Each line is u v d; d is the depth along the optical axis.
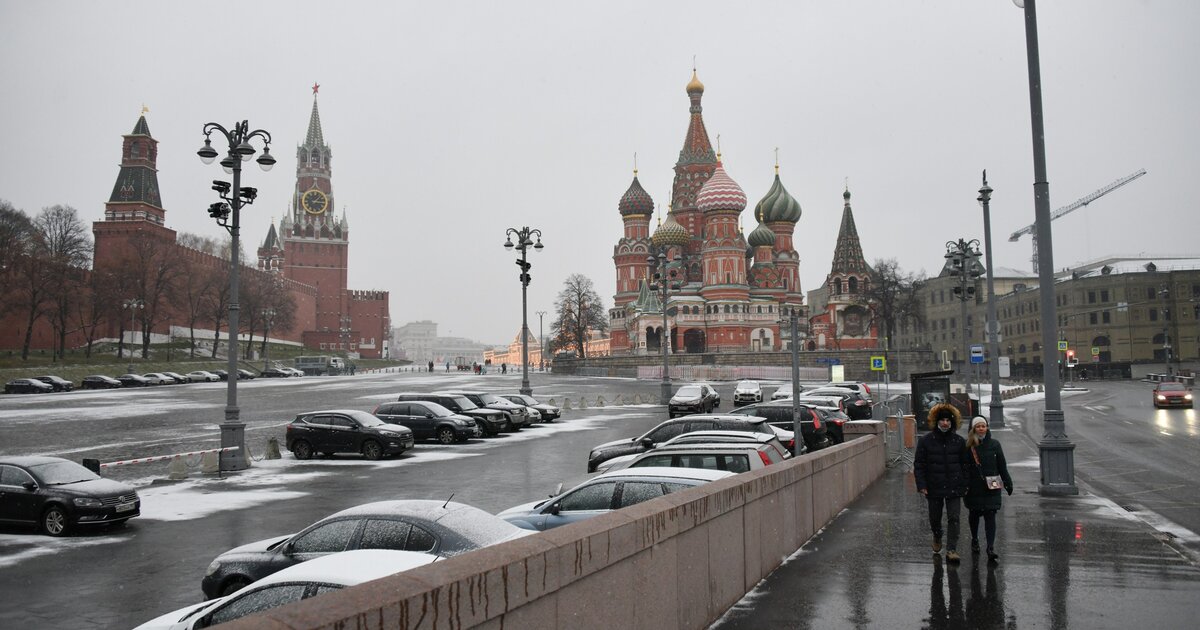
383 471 25.47
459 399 36.56
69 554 14.57
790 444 22.72
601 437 36.12
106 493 16.36
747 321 129.50
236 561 10.09
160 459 27.95
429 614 4.32
